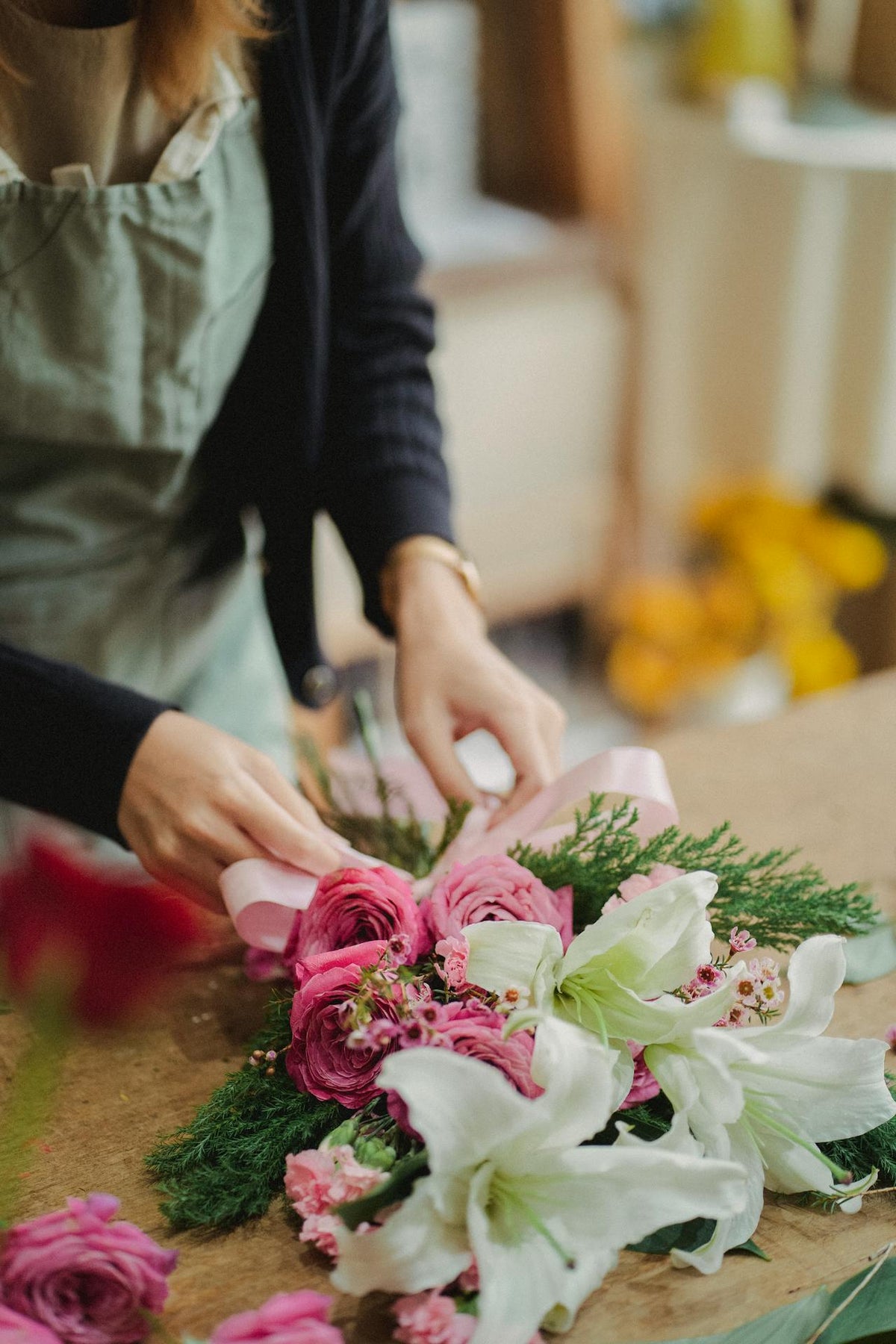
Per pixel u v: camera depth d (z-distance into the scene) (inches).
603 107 90.7
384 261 43.4
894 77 74.2
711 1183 22.0
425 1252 21.8
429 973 26.8
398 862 33.4
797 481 79.7
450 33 88.4
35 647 41.5
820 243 71.1
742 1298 24.1
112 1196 24.7
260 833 28.9
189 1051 30.2
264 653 49.4
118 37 32.9
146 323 36.9
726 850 31.0
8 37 32.4
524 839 31.4
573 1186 22.3
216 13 31.8
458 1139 21.3
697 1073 24.3
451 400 91.3
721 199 74.2
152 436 39.3
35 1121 26.5
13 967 22.5
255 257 38.3
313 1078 25.5
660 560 104.0
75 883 21.9
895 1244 25.2
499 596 101.3
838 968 25.1
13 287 34.9
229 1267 24.7
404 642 37.4
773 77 76.3
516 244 90.3
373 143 41.0
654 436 86.4
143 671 44.0
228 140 35.9
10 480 39.0
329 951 26.9
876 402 73.9
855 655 85.8
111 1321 22.2
